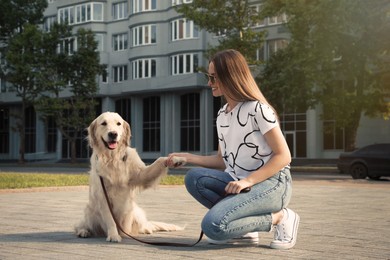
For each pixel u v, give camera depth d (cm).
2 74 4953
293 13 2978
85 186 1485
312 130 4212
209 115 4762
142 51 5125
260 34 3172
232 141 522
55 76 4484
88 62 4391
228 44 3194
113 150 563
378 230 672
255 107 504
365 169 2258
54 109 4438
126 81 5153
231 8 3155
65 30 4491
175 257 486
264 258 480
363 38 2922
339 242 573
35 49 4544
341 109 3003
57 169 3622
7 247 545
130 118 5388
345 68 3028
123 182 570
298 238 602
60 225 727
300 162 4097
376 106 3070
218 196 528
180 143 4991
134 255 497
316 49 2953
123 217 588
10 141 6316
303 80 3061
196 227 699
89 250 525
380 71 3084
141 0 5162
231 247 539
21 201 1100
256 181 491
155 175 569
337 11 2841
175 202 1092
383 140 4031
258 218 504
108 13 5550
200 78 4684
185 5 3244
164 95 5053
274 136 498
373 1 2853
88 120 4509
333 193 1363
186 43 4794
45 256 494
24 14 5109
